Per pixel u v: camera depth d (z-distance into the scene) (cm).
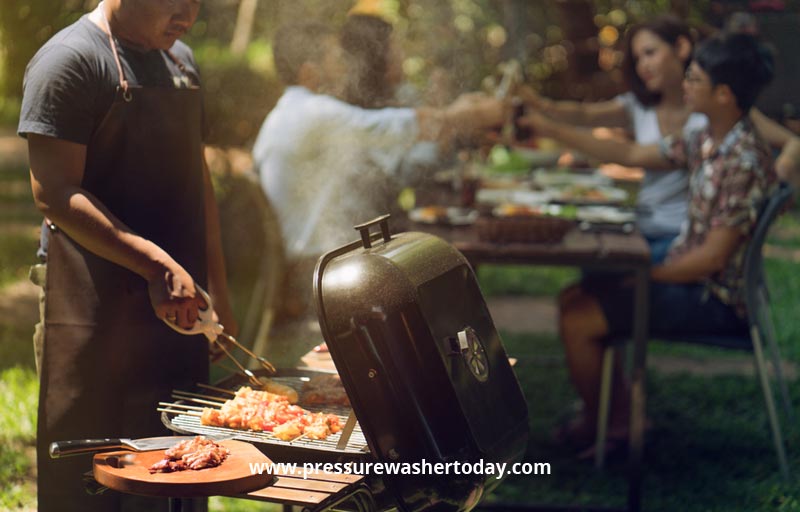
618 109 558
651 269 406
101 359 260
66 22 600
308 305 479
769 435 472
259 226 753
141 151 261
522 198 506
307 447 216
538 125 494
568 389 551
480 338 239
